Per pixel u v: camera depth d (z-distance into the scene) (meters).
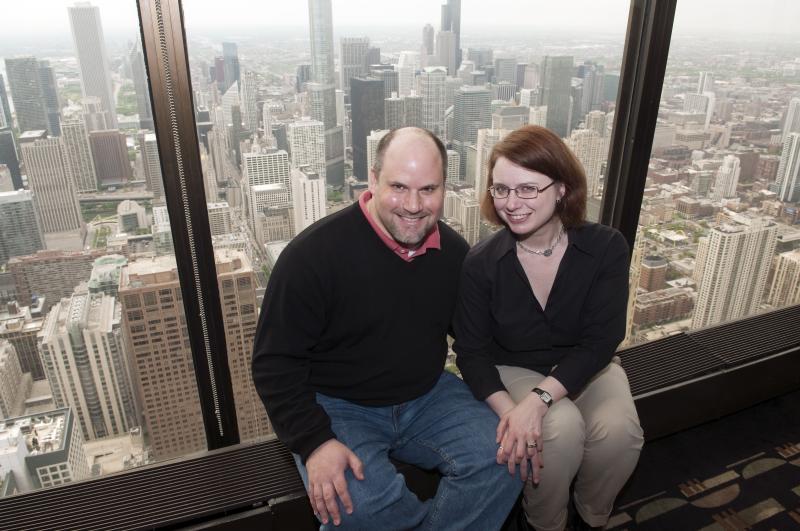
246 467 1.52
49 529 1.31
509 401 1.29
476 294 1.36
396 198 1.16
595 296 1.34
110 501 1.39
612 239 1.35
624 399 1.34
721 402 1.93
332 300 1.24
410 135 1.18
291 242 1.25
